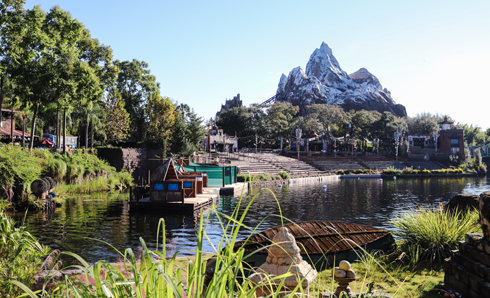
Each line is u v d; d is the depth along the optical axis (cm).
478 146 11075
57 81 3006
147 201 2325
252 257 765
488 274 538
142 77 6569
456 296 604
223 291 180
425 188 4647
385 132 10456
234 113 10550
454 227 891
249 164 6356
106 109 5269
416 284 692
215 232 1688
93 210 2336
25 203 2188
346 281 496
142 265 178
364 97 18000
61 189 2989
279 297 332
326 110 11131
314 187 4812
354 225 1016
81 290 188
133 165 4738
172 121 5625
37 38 2764
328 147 10038
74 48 3347
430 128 11631
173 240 1515
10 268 408
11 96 3484
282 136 10019
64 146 3547
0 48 2609
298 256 355
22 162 2248
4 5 2553
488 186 5019
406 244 946
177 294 152
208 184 4053
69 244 1402
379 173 7288
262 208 2708
